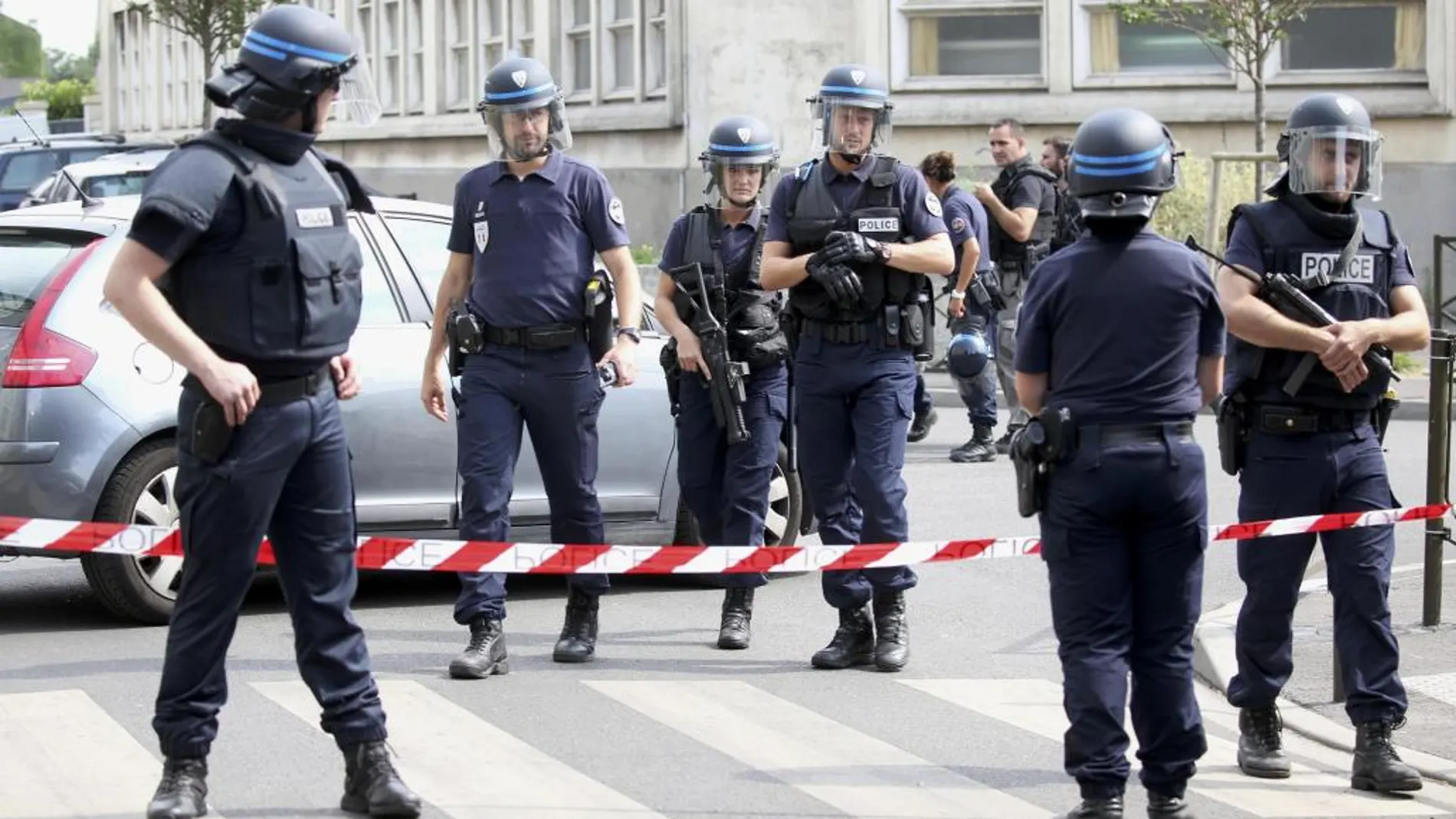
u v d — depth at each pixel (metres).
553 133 7.72
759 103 23.67
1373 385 6.24
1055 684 7.76
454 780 6.29
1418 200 20.47
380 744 5.80
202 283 5.42
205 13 28.03
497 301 7.64
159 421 8.47
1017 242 14.08
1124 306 5.55
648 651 8.22
